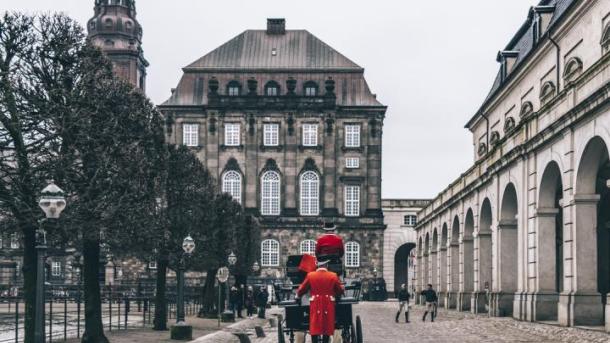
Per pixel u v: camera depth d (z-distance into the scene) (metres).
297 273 24.28
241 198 116.75
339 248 18.98
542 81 53.22
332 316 18.50
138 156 30.67
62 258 100.56
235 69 120.25
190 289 92.94
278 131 117.62
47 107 27.75
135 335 36.25
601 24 42.03
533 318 40.50
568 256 35.22
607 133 30.91
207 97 118.31
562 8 51.62
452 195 65.31
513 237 48.19
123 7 140.25
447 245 69.12
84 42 30.08
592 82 32.72
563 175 36.34
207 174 55.25
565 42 48.41
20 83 28.00
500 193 48.50
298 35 125.06
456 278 67.12
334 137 117.44
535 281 41.19
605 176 43.22
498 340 32.59
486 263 55.38
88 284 29.33
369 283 111.88
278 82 120.31
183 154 48.09
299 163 117.31
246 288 66.81
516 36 64.88
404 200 119.56
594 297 34.16
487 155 52.66
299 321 22.05
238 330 39.00
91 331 29.19
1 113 26.84
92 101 29.12
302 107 117.12
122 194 29.66
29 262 27.02
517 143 44.66
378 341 33.53
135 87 32.59
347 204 117.62
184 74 120.06
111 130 29.64
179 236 43.09
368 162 117.62
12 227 27.47
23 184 26.55
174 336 33.91
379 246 116.44
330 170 116.88
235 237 63.66
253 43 123.94
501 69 66.81
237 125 117.62
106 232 29.59
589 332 31.03
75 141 28.33
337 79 120.25
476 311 55.50
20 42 28.64
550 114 38.78
